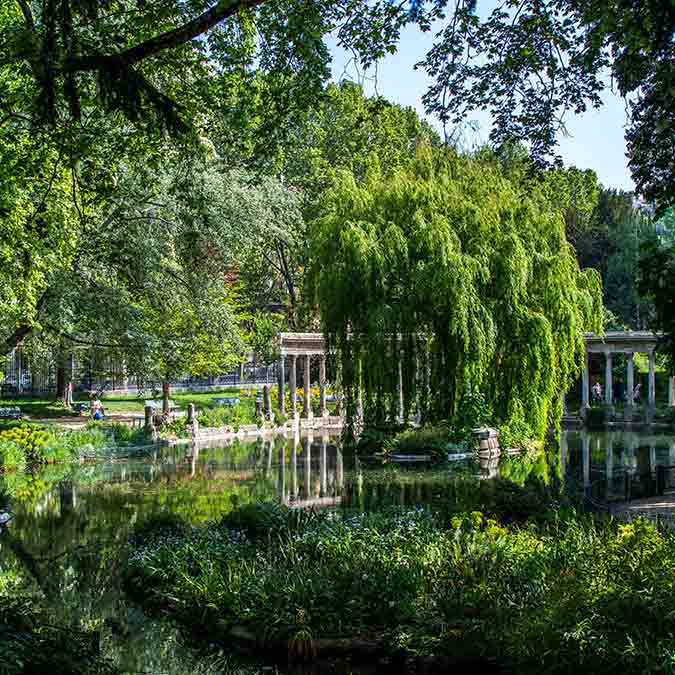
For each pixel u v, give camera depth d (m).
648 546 11.88
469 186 31.97
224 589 13.90
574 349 31.39
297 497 25.12
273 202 33.88
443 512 18.34
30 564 17.59
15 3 15.91
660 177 13.07
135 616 14.25
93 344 34.12
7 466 31.61
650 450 38.69
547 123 13.91
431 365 28.72
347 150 54.88
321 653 12.02
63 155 14.63
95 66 8.51
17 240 21.30
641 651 8.70
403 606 12.44
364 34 12.65
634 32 10.61
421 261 28.47
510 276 29.22
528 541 14.73
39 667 8.47
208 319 34.81
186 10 12.73
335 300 28.89
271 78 13.60
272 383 68.06
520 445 36.28
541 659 9.75
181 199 18.06
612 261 64.88
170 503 24.39
